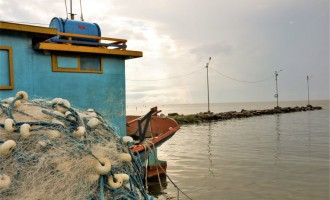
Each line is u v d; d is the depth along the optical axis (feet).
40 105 10.23
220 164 51.62
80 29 28.09
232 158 57.11
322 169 47.03
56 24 28.19
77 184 7.80
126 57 29.09
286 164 51.06
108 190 8.23
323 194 34.86
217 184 39.01
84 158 8.14
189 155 61.26
